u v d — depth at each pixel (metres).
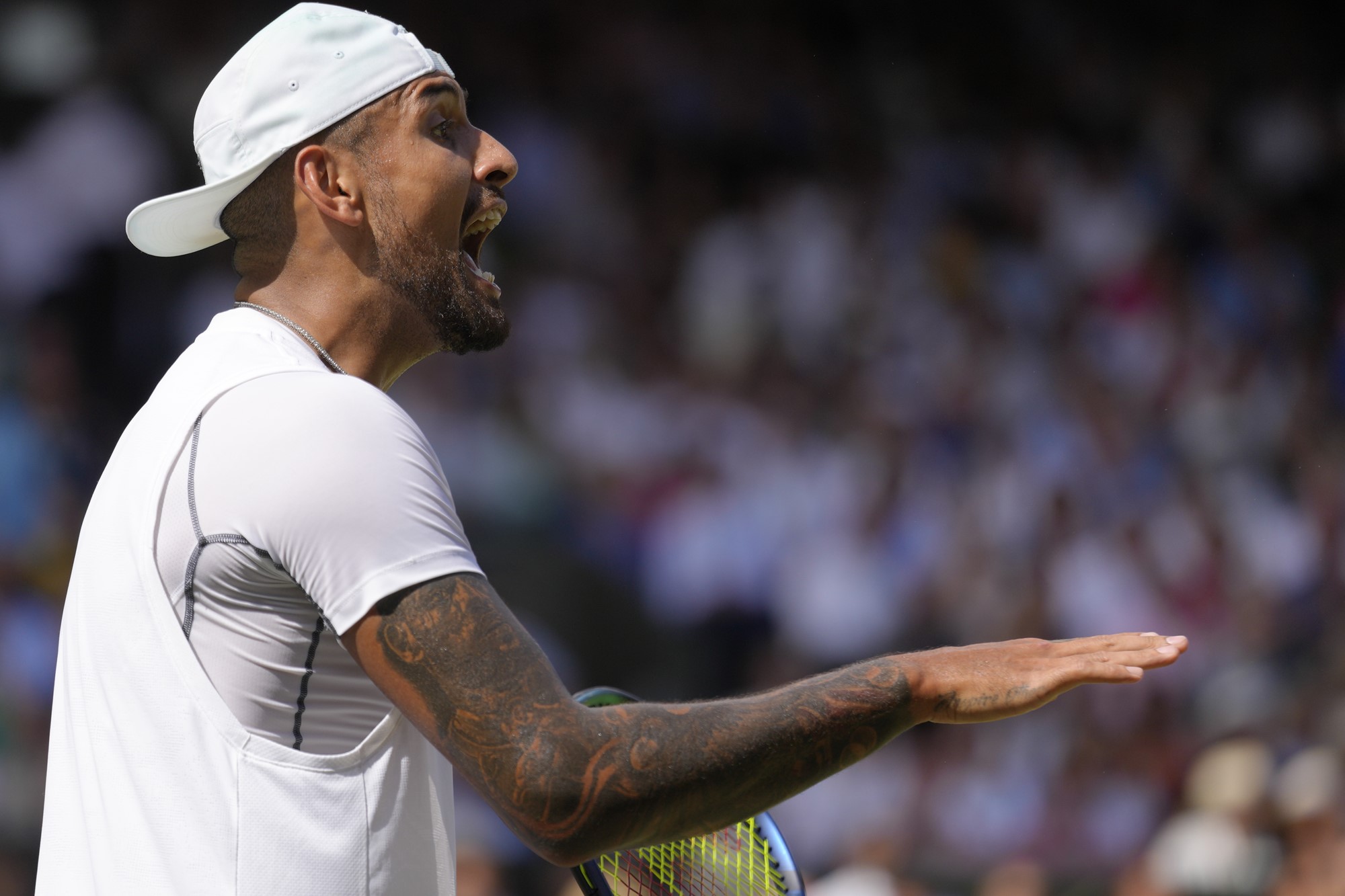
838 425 37.25
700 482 35.50
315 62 7.11
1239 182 49.12
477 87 44.88
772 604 33.69
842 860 26.27
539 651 6.23
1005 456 36.81
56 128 37.81
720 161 45.75
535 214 42.56
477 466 32.94
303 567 6.23
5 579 28.67
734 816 6.30
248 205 7.26
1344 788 21.80
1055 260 44.53
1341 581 36.47
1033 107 49.44
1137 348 41.44
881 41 49.97
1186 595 35.25
